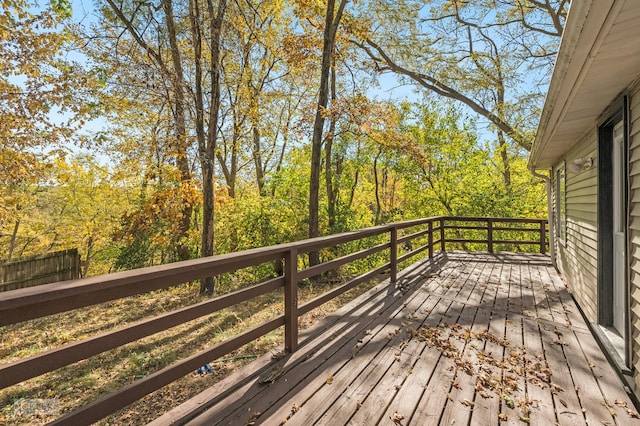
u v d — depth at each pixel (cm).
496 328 335
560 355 275
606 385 228
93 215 1611
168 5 762
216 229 1071
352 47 1308
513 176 1488
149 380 167
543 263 716
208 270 199
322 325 332
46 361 128
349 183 1430
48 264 952
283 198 1252
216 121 785
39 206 1619
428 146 1488
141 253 1011
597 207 338
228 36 838
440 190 1520
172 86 770
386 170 1736
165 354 412
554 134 407
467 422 186
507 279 560
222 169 1378
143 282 164
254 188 1558
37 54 771
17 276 870
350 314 368
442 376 236
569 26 169
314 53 1021
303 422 183
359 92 1021
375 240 1274
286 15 1242
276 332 447
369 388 219
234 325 511
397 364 253
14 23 734
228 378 227
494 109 1302
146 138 951
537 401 208
